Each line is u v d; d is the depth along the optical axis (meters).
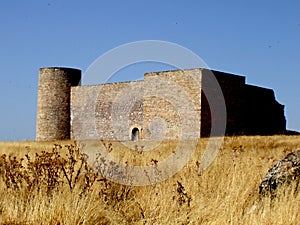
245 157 12.68
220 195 8.68
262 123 43.22
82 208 7.77
